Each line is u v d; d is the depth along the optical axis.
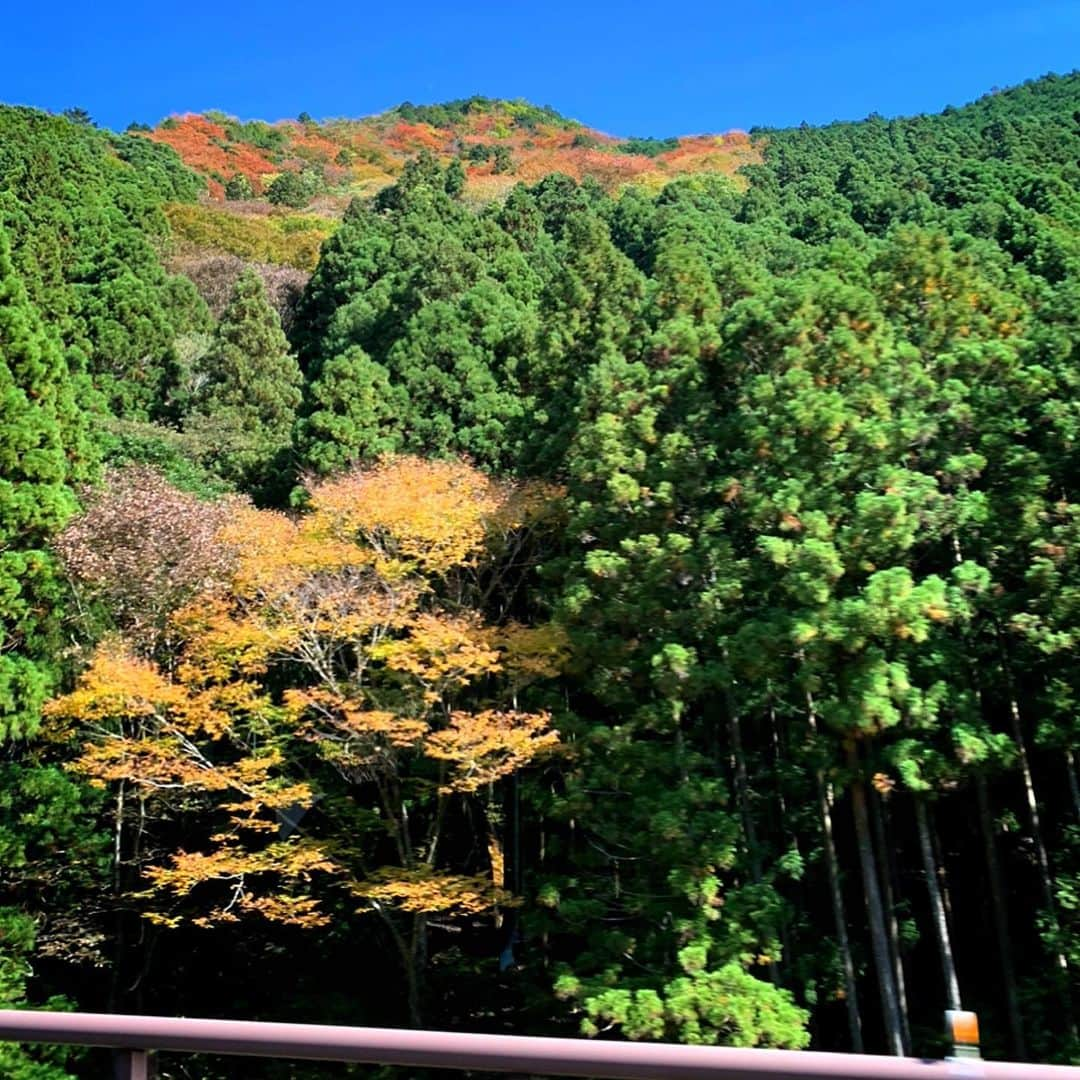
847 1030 16.38
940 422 13.39
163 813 17.52
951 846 18.48
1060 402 13.05
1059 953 13.79
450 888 14.26
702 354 15.38
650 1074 2.28
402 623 14.35
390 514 15.19
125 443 24.94
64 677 16.12
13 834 15.09
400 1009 17.06
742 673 13.28
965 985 16.95
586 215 26.28
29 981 17.08
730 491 13.62
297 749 16.09
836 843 17.45
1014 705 14.38
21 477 16.23
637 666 14.03
